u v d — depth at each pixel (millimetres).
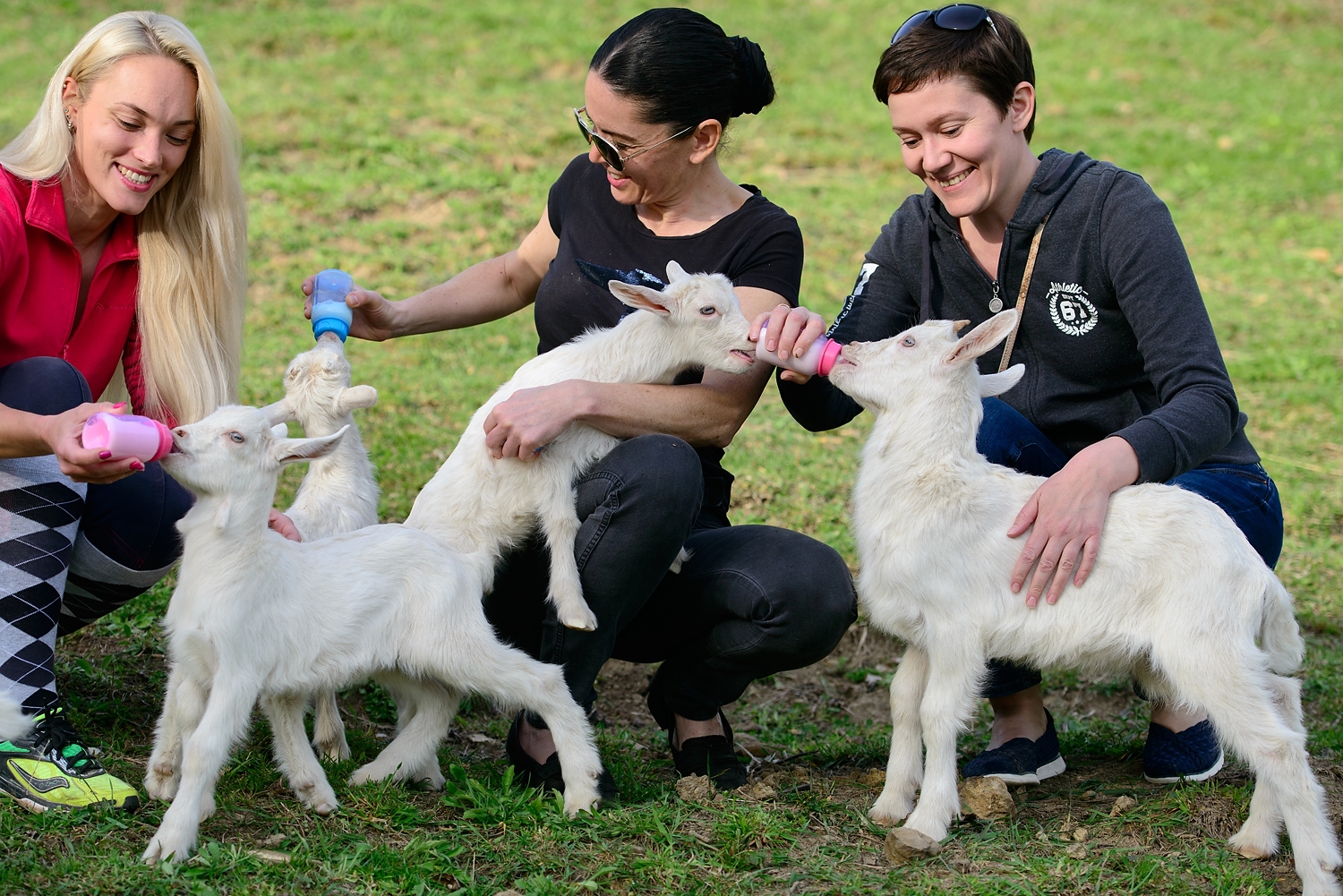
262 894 2822
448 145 11648
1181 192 12453
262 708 3359
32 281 3502
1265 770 3178
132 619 4684
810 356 3584
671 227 3955
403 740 3484
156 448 2949
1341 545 6441
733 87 3734
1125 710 4883
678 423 3674
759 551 3604
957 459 3463
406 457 6523
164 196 3730
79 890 2775
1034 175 3793
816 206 11375
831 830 3434
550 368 3781
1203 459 3533
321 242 9797
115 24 3445
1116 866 3232
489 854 3127
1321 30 17297
